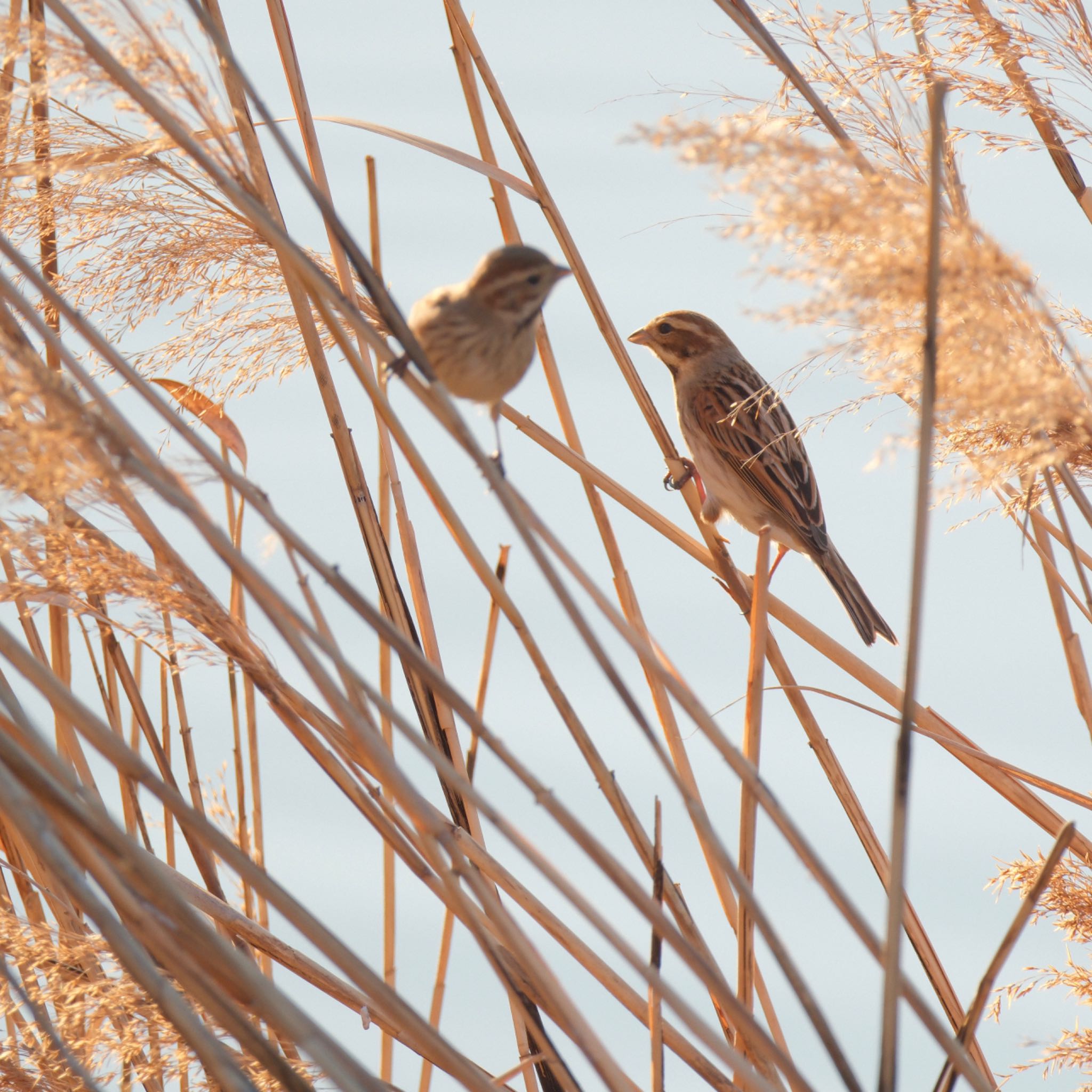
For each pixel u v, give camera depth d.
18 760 4.45
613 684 5.12
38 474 4.68
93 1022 6.28
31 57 4.96
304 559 4.98
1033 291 4.82
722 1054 4.97
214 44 5.04
